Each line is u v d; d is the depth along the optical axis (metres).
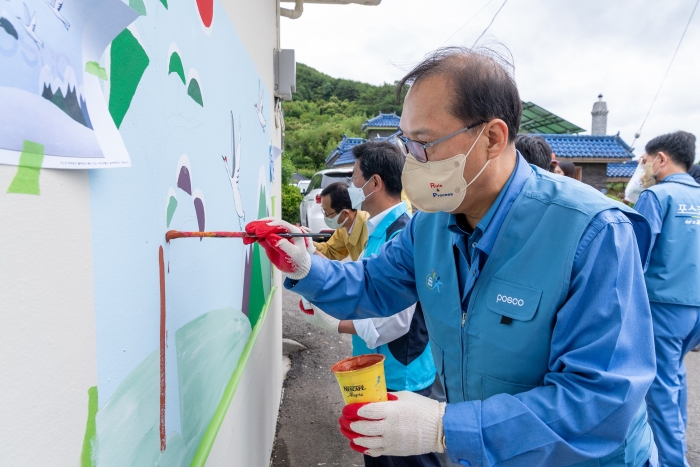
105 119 0.64
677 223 2.35
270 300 2.57
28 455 0.49
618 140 15.98
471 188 1.12
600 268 0.97
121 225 0.71
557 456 0.94
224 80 1.39
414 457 1.79
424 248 1.35
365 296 1.47
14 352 0.47
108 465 0.67
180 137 0.99
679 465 2.33
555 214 1.04
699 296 2.32
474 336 1.16
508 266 1.08
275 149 2.86
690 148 2.65
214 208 1.27
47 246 0.53
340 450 2.73
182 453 1.00
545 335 1.04
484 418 0.96
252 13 1.99
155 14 0.84
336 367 1.26
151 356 0.83
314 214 8.63
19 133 0.47
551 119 16.77
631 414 0.93
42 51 0.51
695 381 3.76
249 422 1.79
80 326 0.60
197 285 1.11
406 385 1.89
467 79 1.03
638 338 0.98
